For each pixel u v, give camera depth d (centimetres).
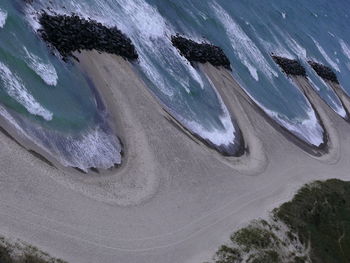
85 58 5922
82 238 4225
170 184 5450
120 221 4622
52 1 6003
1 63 4844
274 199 6322
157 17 7594
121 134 5591
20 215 3978
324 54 13288
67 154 4847
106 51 6269
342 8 18875
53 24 5691
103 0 6775
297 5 14775
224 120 7219
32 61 5191
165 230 4875
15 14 5369
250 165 6744
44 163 4538
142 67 6644
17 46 5141
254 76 9025
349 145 9556
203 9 9088
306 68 11388
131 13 7106
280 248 5572
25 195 4134
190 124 6569
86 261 4112
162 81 6775
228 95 7812
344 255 6362
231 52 8912
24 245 3806
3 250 3631
